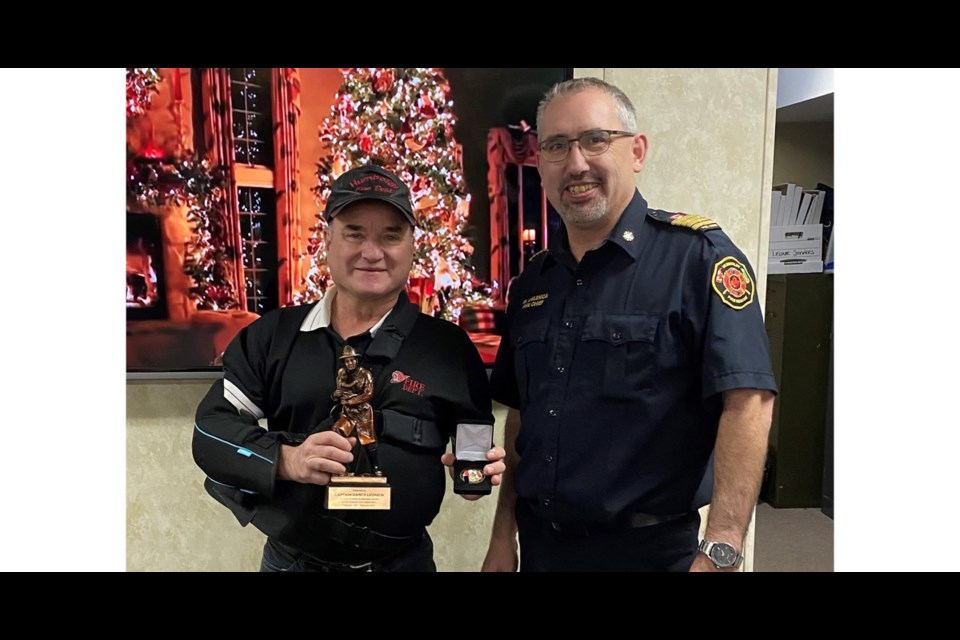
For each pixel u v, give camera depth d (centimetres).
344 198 118
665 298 118
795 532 280
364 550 122
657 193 186
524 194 176
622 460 119
